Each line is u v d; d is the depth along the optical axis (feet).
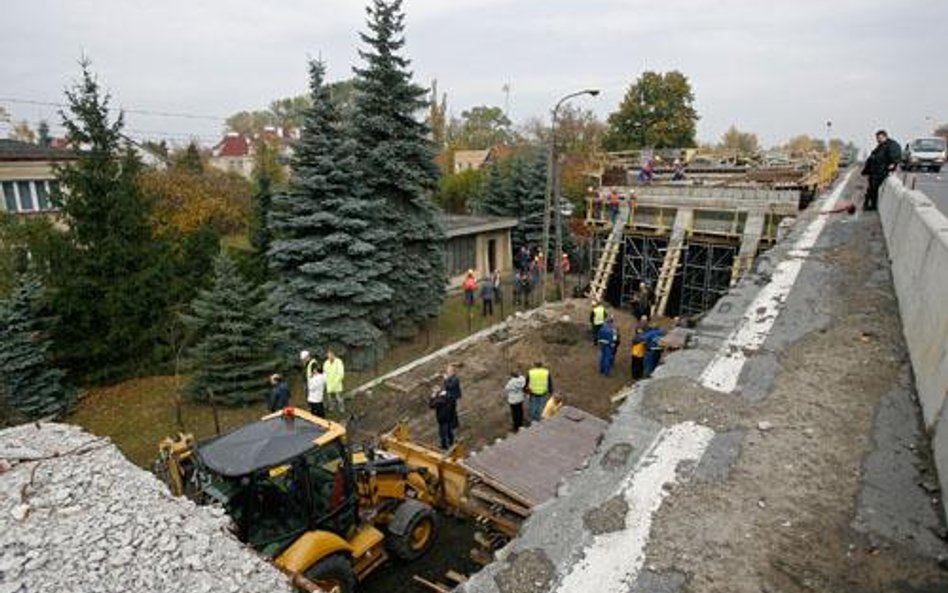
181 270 62.44
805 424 15.39
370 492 27.40
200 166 134.62
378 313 57.00
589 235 100.63
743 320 23.59
